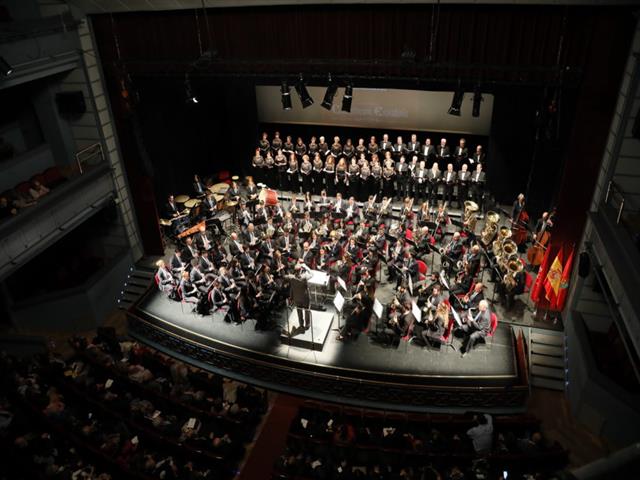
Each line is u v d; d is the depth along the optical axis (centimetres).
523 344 1622
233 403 1499
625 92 1389
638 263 1205
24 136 1923
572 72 1469
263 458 1406
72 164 2011
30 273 2066
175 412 1467
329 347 1625
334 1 1565
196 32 1747
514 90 1966
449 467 1266
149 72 1847
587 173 1552
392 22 1580
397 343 1619
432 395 1469
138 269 2131
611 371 1505
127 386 1536
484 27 1508
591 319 1639
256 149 2378
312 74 1725
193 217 2188
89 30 1819
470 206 2034
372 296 1647
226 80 2364
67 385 1518
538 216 2170
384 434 1412
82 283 1981
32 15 1697
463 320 1573
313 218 2152
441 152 2138
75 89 1884
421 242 1858
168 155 2236
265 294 1705
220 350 1653
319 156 2338
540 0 1391
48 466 1286
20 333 1925
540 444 1296
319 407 1441
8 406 1521
